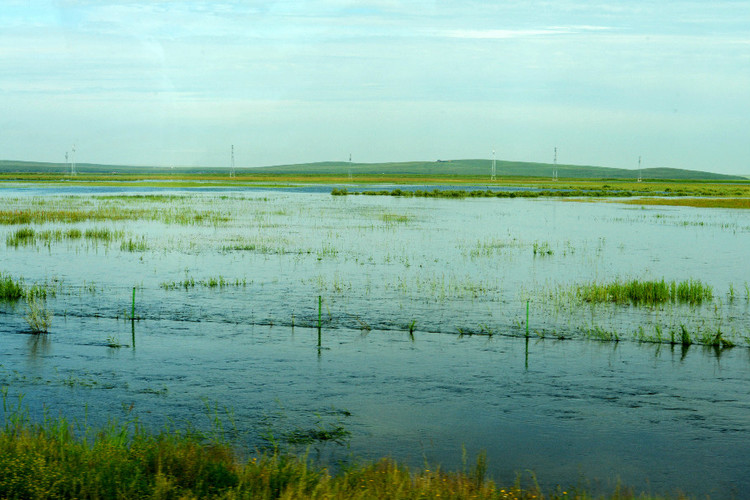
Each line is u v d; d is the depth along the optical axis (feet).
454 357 59.11
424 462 37.70
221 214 214.69
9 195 317.22
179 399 47.52
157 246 130.41
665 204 315.99
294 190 461.78
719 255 125.80
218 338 64.54
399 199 341.00
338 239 146.00
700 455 39.88
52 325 68.54
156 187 481.05
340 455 38.70
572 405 47.70
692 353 61.21
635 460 39.14
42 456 30.58
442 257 119.85
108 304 78.23
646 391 50.80
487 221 201.36
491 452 39.83
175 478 29.84
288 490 28.60
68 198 292.81
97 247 128.16
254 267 106.52
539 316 74.64
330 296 84.17
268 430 42.16
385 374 54.13
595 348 62.54
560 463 38.55
